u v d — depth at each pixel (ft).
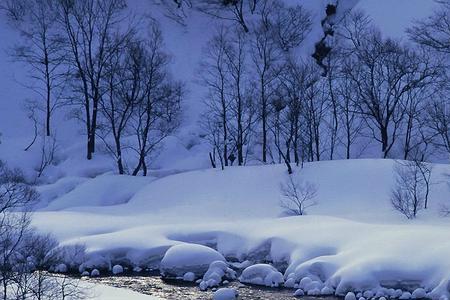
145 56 197.98
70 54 209.67
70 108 206.80
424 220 131.23
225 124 188.55
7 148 194.18
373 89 188.75
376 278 98.22
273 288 102.83
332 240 110.83
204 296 99.30
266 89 198.39
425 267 98.58
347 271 99.09
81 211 151.43
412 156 184.24
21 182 162.91
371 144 193.26
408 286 97.71
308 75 199.31
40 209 159.22
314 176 157.07
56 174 190.60
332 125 194.70
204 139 203.00
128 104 184.24
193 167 191.31
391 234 108.47
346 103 187.73
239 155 186.91
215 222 133.08
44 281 86.02
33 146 196.34
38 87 208.54
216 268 107.65
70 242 117.29
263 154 188.65
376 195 147.43
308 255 108.68
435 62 195.42
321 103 191.83
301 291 99.19
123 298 88.84
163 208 156.56
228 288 98.68
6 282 76.59
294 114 182.29
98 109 195.31
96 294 90.22
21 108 206.08
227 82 205.26
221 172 166.61
